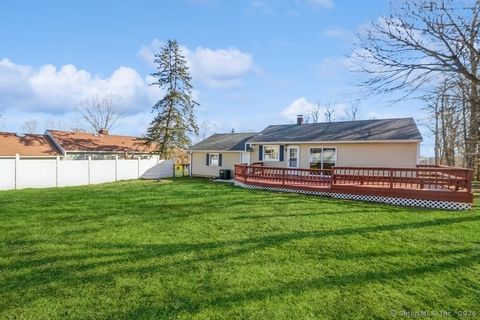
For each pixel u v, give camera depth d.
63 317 3.60
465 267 5.04
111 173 20.86
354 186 12.09
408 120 17.20
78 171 18.86
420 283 4.48
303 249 5.98
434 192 10.39
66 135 27.22
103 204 10.93
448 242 6.34
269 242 6.41
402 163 14.92
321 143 17.11
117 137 31.78
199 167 24.52
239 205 10.66
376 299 4.03
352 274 4.80
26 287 4.33
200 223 8.06
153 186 16.97
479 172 20.14
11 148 22.41
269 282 4.52
